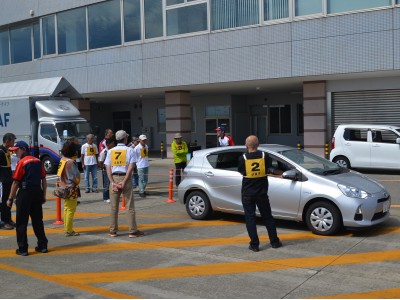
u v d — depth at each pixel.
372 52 16.84
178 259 6.96
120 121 35.03
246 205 7.29
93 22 24.61
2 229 9.41
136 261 6.93
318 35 17.88
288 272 6.21
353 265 6.43
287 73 18.66
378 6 16.67
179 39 21.55
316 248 7.32
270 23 18.92
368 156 16.05
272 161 8.70
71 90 20.44
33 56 27.77
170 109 24.19
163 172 19.00
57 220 9.86
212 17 20.58
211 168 9.55
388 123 18.42
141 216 10.40
